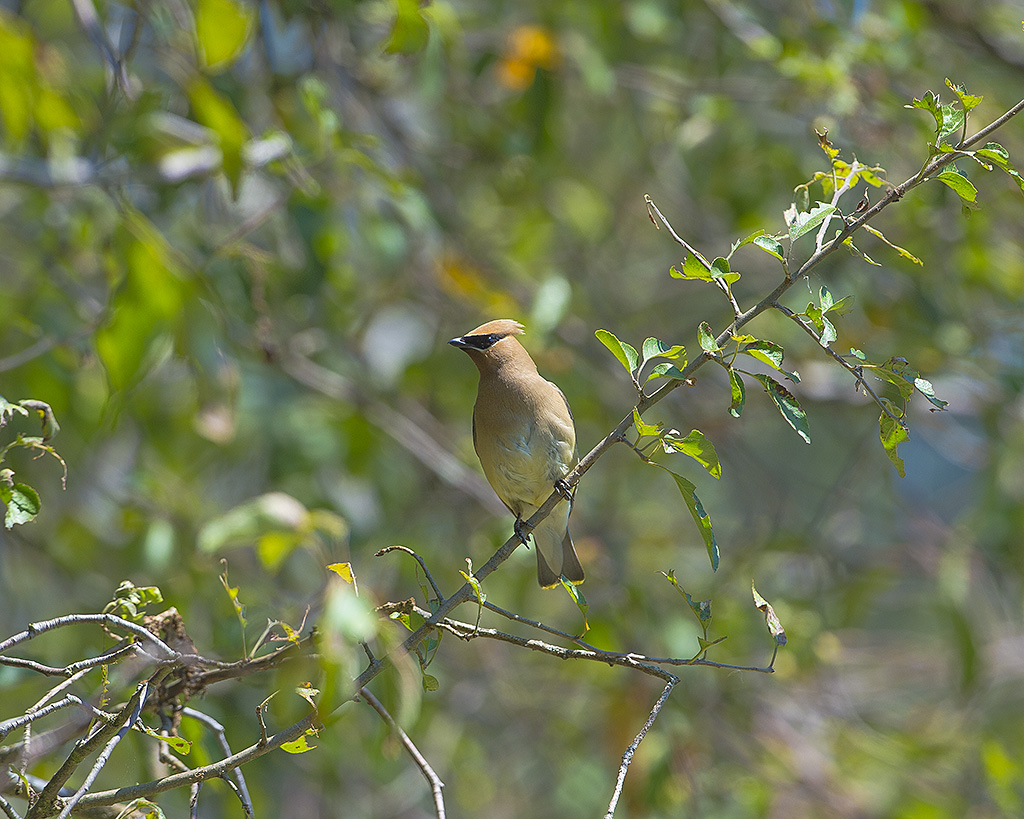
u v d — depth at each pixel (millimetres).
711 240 14844
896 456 5781
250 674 6172
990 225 12977
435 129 14422
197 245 10641
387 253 11656
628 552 13359
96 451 11852
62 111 9281
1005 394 12969
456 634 5949
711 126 12523
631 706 11562
